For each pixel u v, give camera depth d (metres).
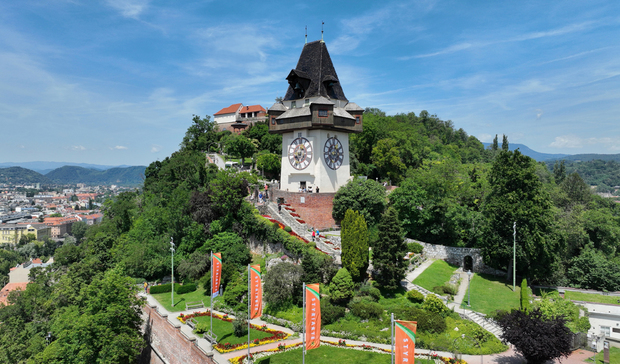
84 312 52.56
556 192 88.06
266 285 49.69
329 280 49.78
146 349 56.56
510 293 55.75
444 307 46.22
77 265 74.12
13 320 72.94
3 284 141.38
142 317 58.41
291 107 74.75
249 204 67.56
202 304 55.28
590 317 54.78
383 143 102.12
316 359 37.75
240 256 60.78
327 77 71.88
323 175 69.31
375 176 105.38
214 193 67.50
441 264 64.62
